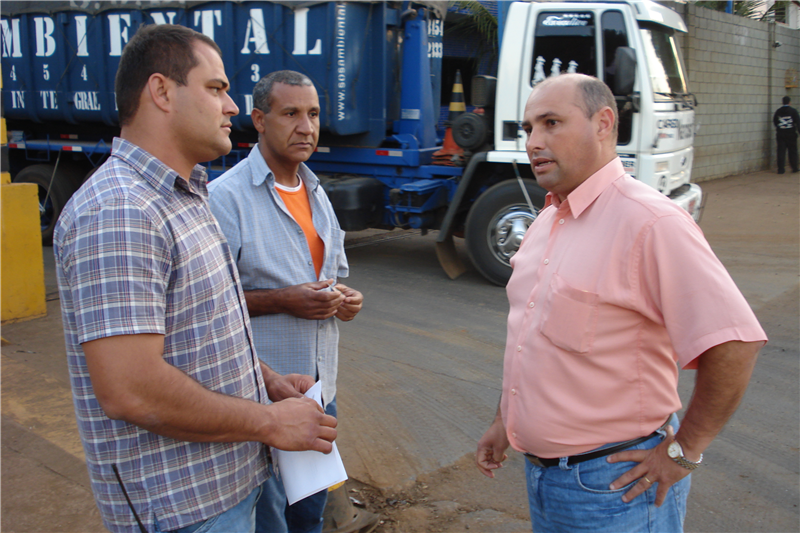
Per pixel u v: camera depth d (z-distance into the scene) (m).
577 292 1.69
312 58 6.90
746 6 17.00
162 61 1.48
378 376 4.47
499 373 4.53
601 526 1.74
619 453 1.70
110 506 1.51
